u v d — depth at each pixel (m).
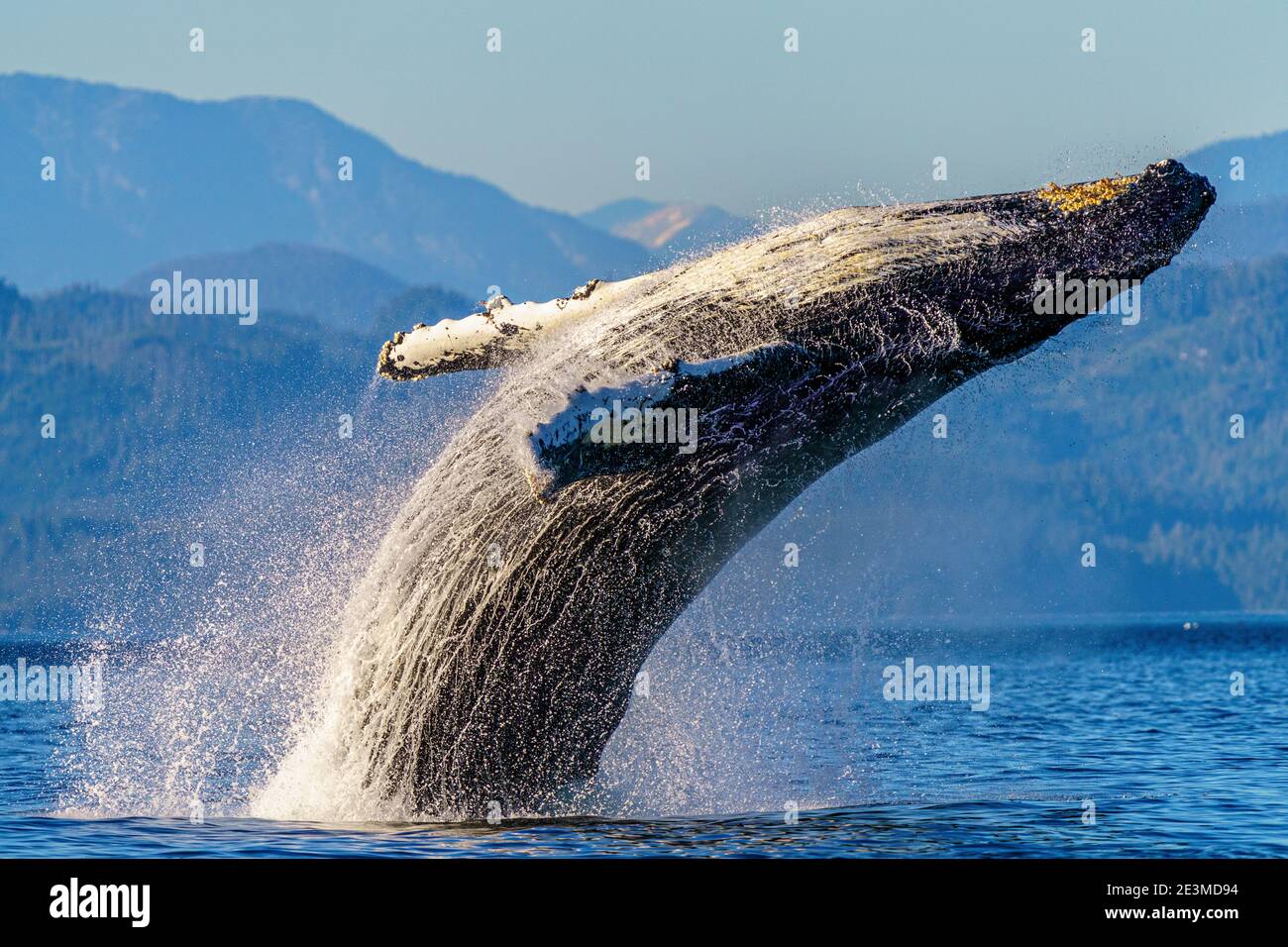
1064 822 22.27
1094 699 53.66
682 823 21.48
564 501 19.84
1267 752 33.09
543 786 21.70
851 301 19.02
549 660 20.81
